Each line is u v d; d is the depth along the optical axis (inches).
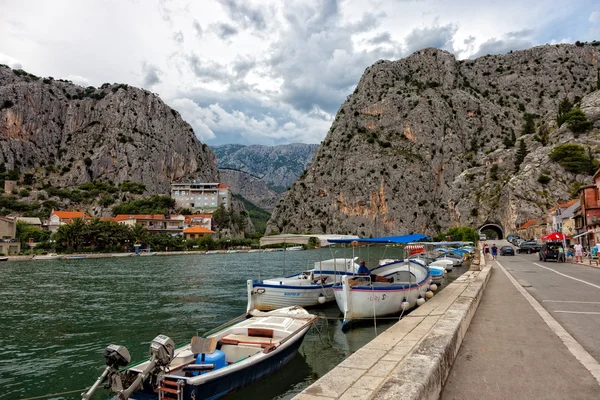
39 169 7731.3
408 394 152.7
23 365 564.1
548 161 5191.9
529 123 6815.9
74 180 7726.4
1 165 7322.8
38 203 6560.0
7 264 2768.2
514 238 4175.7
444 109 7460.6
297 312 666.2
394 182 7017.7
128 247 4343.0
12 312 972.6
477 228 5782.5
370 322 735.7
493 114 7470.5
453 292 630.5
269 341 490.0
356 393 172.9
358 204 7130.9
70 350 637.9
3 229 3789.4
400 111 7657.5
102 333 749.9
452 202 6387.8
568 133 5398.6
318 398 166.4
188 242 4953.3
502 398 207.8
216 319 868.6
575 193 4643.2
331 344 627.5
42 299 1179.3
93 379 508.4
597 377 237.1
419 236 936.3
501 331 373.1
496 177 6077.8
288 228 7849.4
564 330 371.9
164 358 332.5
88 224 4170.8
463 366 266.1
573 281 866.1
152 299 1163.3
